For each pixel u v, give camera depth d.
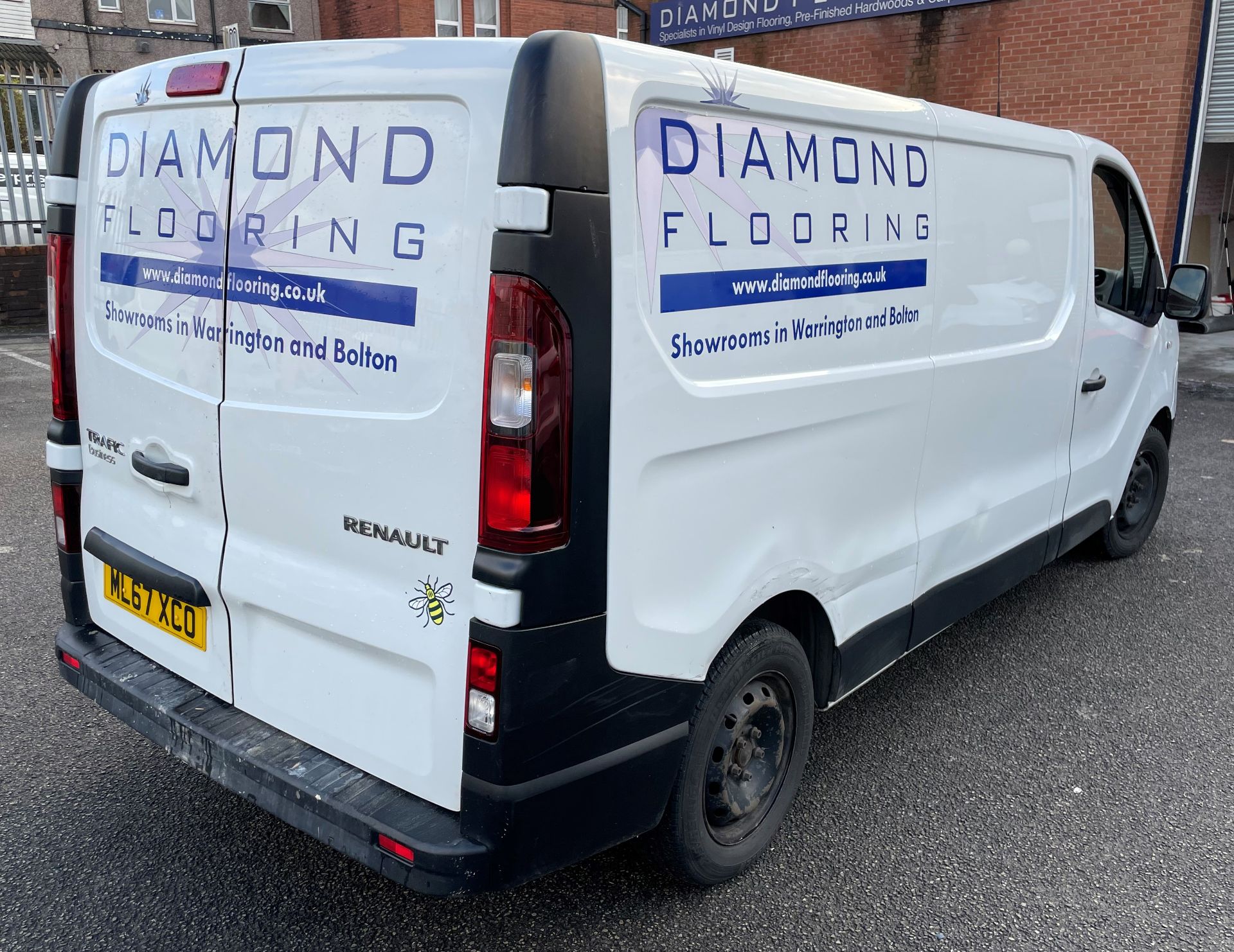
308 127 2.23
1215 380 10.41
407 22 22.27
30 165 12.27
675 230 2.21
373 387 2.21
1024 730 3.74
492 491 2.04
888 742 3.64
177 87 2.46
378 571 2.28
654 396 2.21
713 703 2.57
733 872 2.80
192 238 2.49
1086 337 4.22
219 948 2.54
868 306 2.88
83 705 3.70
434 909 2.71
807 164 2.57
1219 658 4.36
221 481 2.53
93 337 2.86
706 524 2.43
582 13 23.44
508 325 1.96
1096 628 4.64
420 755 2.28
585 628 2.17
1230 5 11.70
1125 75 12.18
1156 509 5.56
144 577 2.76
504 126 1.95
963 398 3.41
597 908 2.73
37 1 22.88
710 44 16.64
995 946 2.62
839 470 2.88
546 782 2.18
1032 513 4.09
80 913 2.64
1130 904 2.79
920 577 3.40
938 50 13.87
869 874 2.90
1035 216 3.70
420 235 2.10
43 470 6.57
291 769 2.41
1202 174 13.59
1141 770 3.47
